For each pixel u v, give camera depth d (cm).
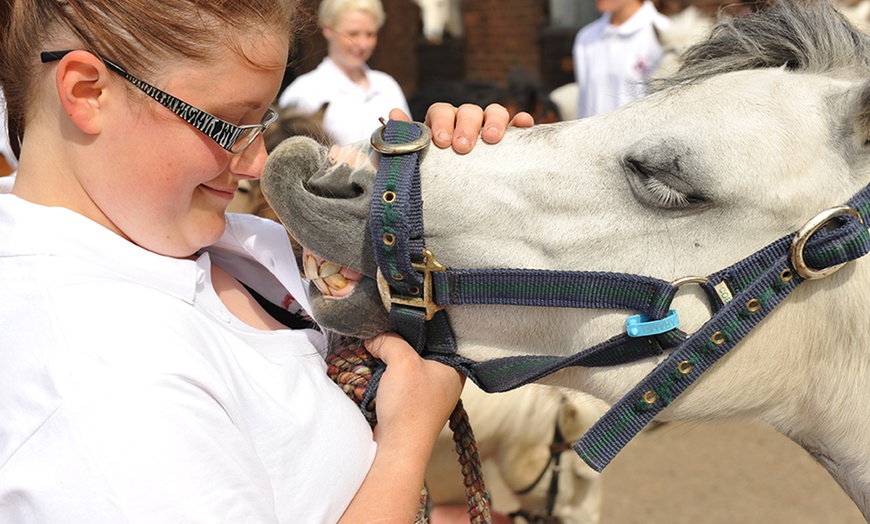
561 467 248
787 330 142
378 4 388
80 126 111
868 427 147
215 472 105
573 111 490
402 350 138
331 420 123
